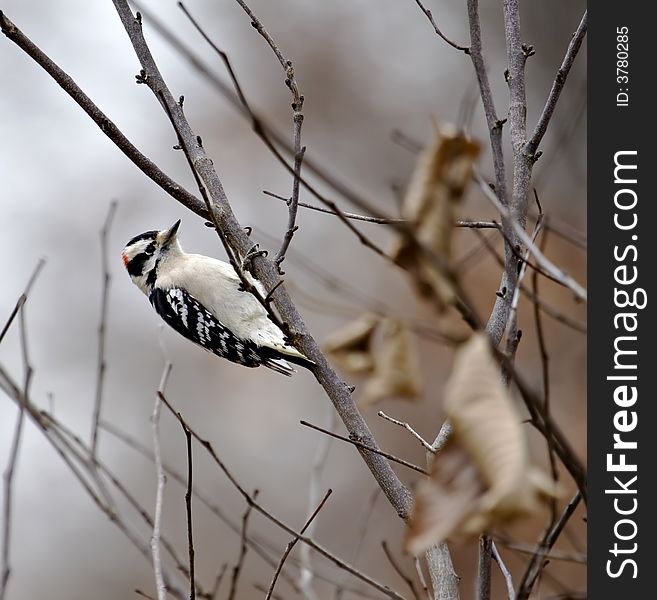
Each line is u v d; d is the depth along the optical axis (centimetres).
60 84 935
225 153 2341
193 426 2152
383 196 2270
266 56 2470
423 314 1888
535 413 522
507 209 689
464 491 418
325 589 1288
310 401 2166
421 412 1814
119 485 849
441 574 731
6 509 819
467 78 2444
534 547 715
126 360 2244
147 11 485
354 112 2422
